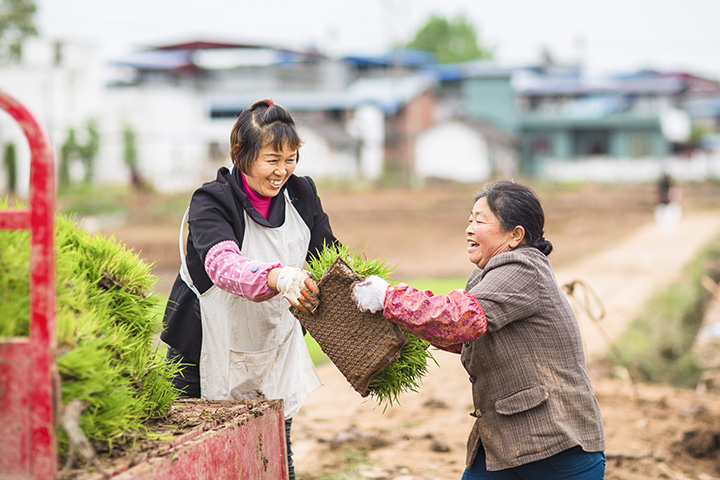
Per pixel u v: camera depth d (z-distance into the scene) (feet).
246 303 14.26
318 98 229.25
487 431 13.01
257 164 13.58
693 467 22.48
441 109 252.01
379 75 263.49
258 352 14.53
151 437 10.86
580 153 254.47
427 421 26.63
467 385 32.19
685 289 56.18
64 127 167.94
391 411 28.09
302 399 15.42
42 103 167.43
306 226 14.99
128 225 124.77
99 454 10.21
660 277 67.97
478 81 248.73
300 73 239.30
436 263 85.46
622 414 27.91
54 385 8.84
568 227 134.41
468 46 374.22
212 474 11.12
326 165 210.18
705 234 114.11
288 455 15.20
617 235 118.62
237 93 225.56
